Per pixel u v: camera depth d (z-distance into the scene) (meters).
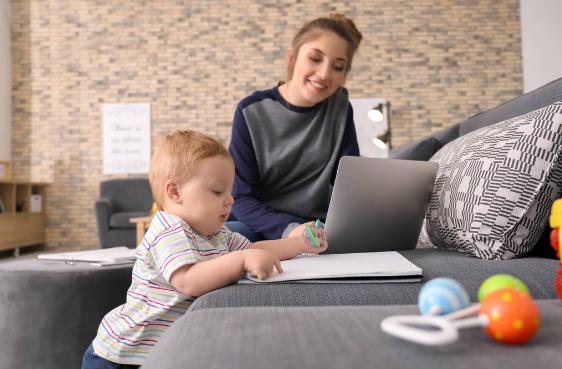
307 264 1.00
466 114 5.77
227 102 5.85
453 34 5.80
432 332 0.42
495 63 5.76
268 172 1.53
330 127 1.55
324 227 1.20
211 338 0.51
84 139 5.88
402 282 0.86
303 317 0.58
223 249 1.08
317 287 0.84
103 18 5.91
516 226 1.09
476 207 1.13
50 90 5.90
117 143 5.85
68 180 5.86
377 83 5.81
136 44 5.89
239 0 5.89
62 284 1.20
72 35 5.92
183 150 1.02
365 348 0.46
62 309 1.20
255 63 5.86
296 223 1.34
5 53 5.82
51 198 5.85
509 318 0.45
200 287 0.89
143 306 0.96
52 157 5.88
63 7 5.93
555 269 0.91
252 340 0.50
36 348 1.19
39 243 5.80
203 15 5.89
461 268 0.95
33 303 1.20
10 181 5.09
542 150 1.08
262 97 1.57
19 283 1.20
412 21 5.83
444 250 1.29
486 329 0.47
